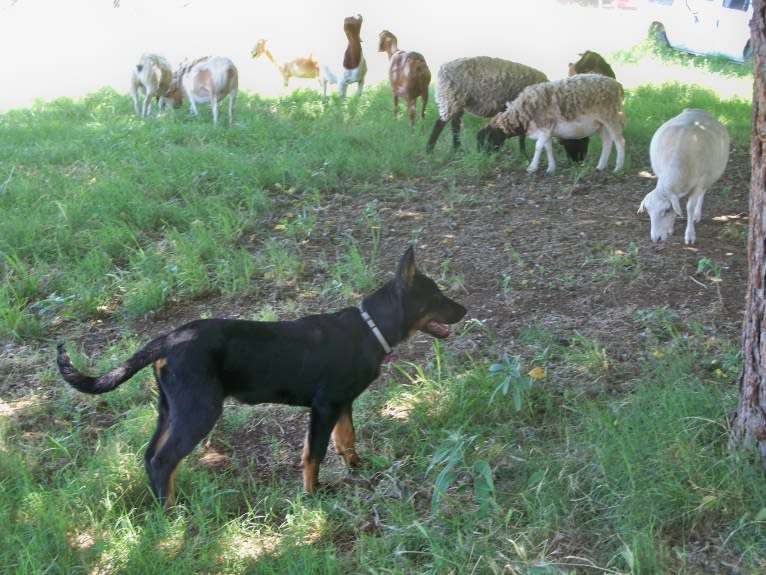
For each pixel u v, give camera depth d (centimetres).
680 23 2333
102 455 487
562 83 1009
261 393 460
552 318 664
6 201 936
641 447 451
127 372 445
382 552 407
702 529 407
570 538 405
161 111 1463
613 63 2147
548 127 1015
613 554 394
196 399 438
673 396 497
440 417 523
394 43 1477
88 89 1945
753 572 374
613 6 2989
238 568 402
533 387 550
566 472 452
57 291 743
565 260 773
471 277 749
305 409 554
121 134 1234
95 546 409
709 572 382
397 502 447
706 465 438
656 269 744
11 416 554
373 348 465
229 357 449
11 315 674
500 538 408
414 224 883
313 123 1299
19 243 821
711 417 484
